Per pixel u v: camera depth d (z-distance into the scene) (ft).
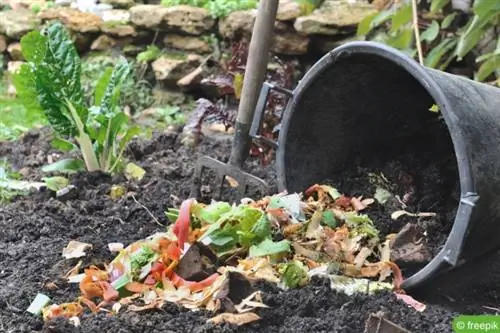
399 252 10.44
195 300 9.48
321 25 21.39
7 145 19.33
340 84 11.42
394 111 11.99
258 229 10.25
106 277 10.12
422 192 11.82
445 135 12.14
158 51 24.49
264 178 15.47
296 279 9.83
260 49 12.72
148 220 13.33
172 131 20.20
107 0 26.22
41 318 9.48
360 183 12.17
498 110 10.39
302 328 8.84
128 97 23.79
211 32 23.82
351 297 9.61
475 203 9.25
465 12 19.22
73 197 14.53
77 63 15.34
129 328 8.92
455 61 19.52
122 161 16.16
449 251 9.47
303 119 11.82
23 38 15.19
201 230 10.39
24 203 14.35
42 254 11.67
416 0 18.20
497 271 11.12
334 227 10.94
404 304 9.57
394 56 10.23
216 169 13.10
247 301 9.23
